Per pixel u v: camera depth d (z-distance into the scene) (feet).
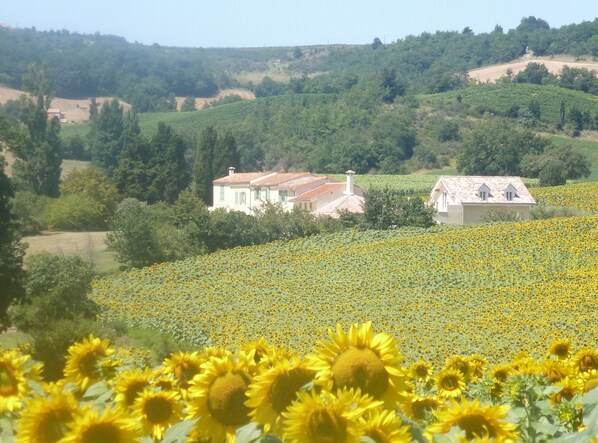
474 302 139.13
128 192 303.07
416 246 179.52
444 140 468.34
